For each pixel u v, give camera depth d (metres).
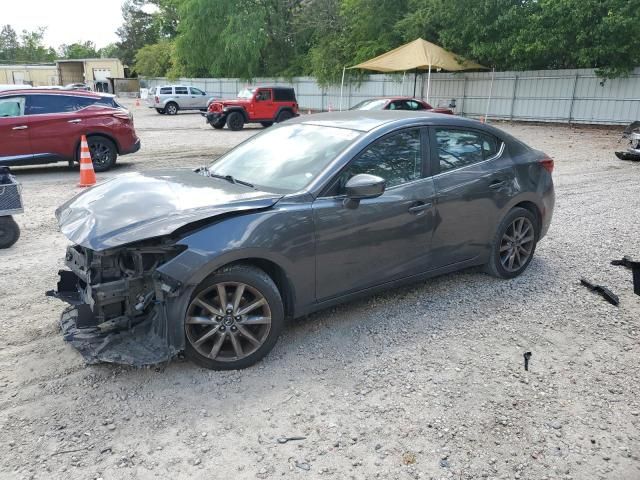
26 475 2.51
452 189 4.30
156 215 3.23
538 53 22.52
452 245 4.42
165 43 58.50
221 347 3.42
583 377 3.44
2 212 5.76
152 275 3.19
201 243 3.16
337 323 4.10
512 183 4.75
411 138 4.16
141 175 4.14
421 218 4.11
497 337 3.93
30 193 9.06
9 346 3.70
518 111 25.62
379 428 2.90
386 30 30.48
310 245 3.54
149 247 3.14
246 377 3.36
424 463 2.65
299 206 3.51
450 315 4.26
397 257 4.05
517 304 4.49
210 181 3.93
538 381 3.38
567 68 24.14
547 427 2.94
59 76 63.00
